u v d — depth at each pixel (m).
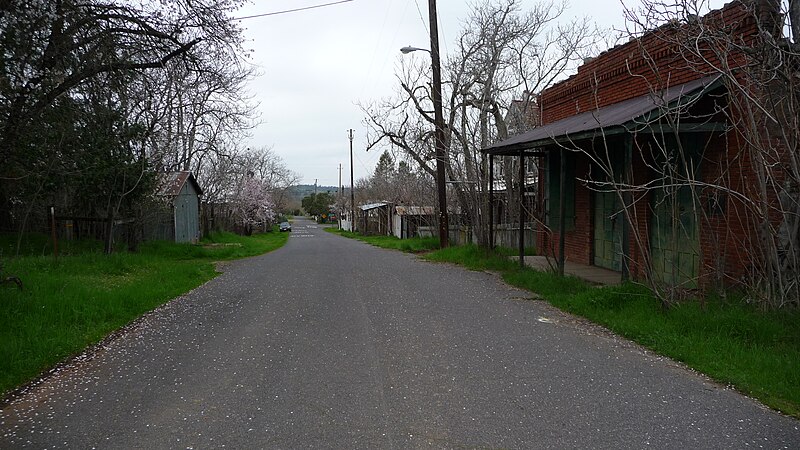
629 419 4.22
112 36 10.24
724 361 5.50
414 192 32.12
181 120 25.64
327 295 9.82
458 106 18.25
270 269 14.44
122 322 7.69
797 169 6.29
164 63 11.55
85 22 9.60
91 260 12.48
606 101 11.87
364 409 4.43
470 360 5.72
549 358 5.79
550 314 7.99
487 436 3.93
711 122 7.68
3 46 8.68
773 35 6.66
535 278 10.32
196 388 5.00
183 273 12.43
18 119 9.58
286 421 4.21
